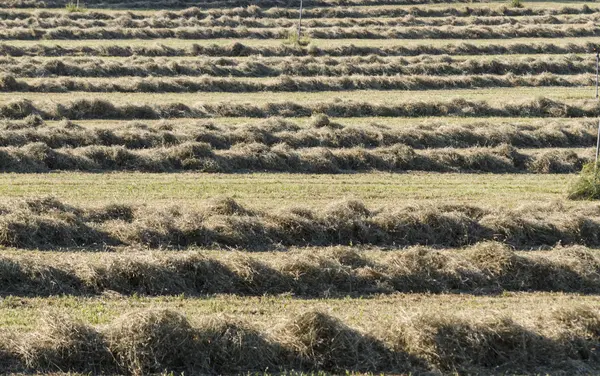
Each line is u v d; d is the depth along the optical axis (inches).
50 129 2832.2
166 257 1745.8
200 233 1980.8
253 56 4517.7
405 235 2081.7
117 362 1359.5
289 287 1728.6
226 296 1680.6
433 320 1451.8
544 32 5787.4
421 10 6441.9
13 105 3201.3
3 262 1683.1
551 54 5142.7
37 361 1344.7
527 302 1722.4
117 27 5438.0
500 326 1472.7
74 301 1612.9
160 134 2861.7
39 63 4057.6
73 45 4761.3
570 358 1472.7
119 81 3853.3
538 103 3720.5
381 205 2304.4
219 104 3454.7
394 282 1775.3
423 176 2738.7
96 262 1713.8
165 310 1412.4
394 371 1397.6
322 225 2076.8
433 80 4215.1
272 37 5447.8
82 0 6427.2
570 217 2165.4
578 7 6648.6
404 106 3599.9
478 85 4271.7
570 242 2127.2
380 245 2057.1
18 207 2046.0
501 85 4306.1
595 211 2314.2
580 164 2923.2
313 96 3885.3
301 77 4097.0
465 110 3627.0
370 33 5561.0
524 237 2121.1
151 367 1354.6
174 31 5305.1
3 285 1656.0
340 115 3518.7
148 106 3356.3
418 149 2997.0
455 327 1453.0
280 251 1959.9
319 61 4500.5
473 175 2787.9
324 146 2952.8
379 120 3464.6
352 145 2984.7
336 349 1409.9
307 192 2468.0
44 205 2074.3
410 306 1658.5
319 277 1749.5
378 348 1440.7
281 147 2812.5
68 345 1357.0
